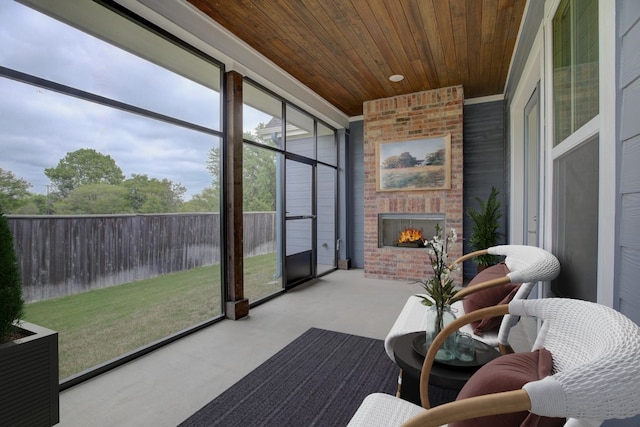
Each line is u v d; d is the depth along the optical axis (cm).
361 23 297
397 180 496
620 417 54
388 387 202
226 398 190
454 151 461
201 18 282
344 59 370
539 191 234
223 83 327
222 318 324
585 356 73
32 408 142
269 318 327
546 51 210
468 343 144
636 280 93
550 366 77
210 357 241
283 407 182
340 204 598
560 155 184
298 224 484
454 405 64
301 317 330
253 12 281
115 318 247
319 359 238
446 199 468
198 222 312
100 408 180
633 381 55
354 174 603
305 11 279
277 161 434
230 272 331
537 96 281
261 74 364
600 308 79
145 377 212
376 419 103
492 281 166
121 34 240
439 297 148
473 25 300
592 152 133
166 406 182
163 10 250
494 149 489
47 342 148
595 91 132
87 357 229
